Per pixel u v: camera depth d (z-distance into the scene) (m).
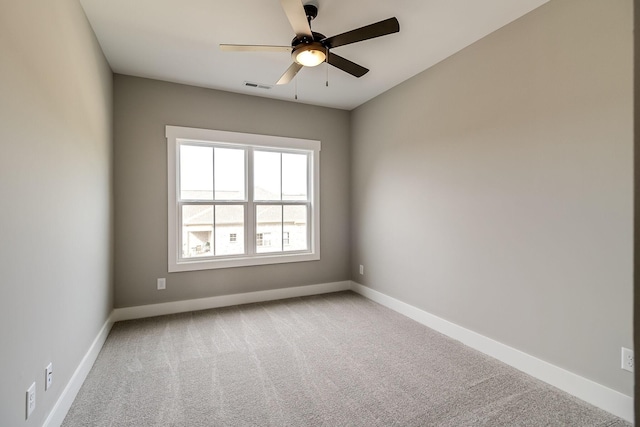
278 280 3.89
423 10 2.15
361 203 4.07
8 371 1.15
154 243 3.25
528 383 2.04
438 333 2.85
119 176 3.10
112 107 3.01
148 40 2.50
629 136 1.68
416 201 3.16
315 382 2.05
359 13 2.19
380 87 3.50
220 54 2.74
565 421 1.68
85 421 1.67
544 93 2.05
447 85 2.80
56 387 1.60
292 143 3.92
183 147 3.46
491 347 2.41
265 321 3.12
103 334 2.59
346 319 3.19
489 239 2.43
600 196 1.79
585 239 1.86
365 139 3.97
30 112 1.32
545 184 2.06
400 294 3.40
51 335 1.53
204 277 3.50
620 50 1.70
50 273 1.52
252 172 3.78
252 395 1.91
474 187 2.56
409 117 3.25
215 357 2.38
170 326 2.98
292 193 4.05
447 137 2.80
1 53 1.10
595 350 1.82
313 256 4.07
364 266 4.03
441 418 1.70
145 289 3.23
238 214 3.72
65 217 1.71
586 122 1.84
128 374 2.13
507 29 2.29
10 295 1.17
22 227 1.26
